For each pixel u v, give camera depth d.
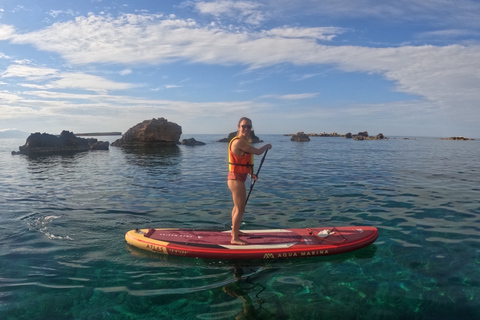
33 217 6.93
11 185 11.12
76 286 3.89
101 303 3.50
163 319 3.20
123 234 5.86
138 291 3.77
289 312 3.32
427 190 9.72
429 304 3.48
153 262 4.64
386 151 29.44
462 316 3.27
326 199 8.52
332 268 4.41
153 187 10.54
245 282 4.02
